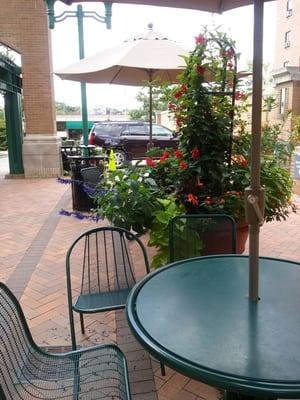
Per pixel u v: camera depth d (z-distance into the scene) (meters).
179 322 1.38
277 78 9.64
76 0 2.25
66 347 2.44
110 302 2.28
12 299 1.61
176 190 3.31
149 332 1.32
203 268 1.89
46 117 10.21
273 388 1.04
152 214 2.97
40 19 9.62
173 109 3.37
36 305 3.03
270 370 1.11
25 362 1.56
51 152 10.29
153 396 2.03
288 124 7.58
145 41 4.37
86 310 2.17
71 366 1.64
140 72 5.56
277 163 3.64
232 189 3.28
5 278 3.58
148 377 2.18
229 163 3.28
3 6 9.49
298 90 9.10
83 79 5.54
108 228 2.50
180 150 3.33
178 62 4.08
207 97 3.18
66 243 4.62
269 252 4.23
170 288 1.66
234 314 1.43
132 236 2.48
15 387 1.39
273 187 3.36
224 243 3.10
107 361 1.67
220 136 3.18
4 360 1.36
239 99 3.30
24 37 9.70
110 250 4.12
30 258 4.12
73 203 6.11
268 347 1.21
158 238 2.86
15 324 1.57
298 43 27.92
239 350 1.20
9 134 10.34
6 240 4.80
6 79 9.27
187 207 3.25
